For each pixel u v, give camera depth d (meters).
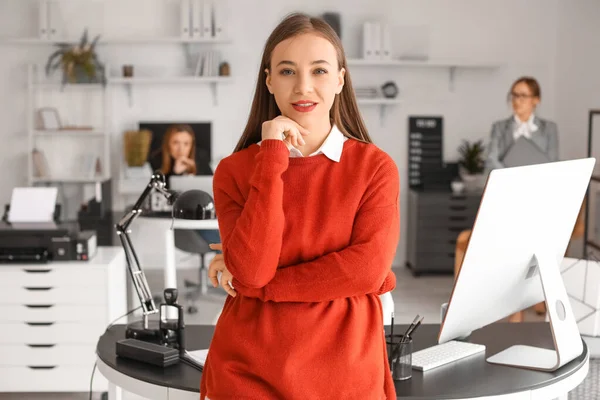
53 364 4.12
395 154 7.94
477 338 2.47
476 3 7.82
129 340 2.31
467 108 7.93
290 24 1.62
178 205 2.68
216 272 1.82
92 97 7.62
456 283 2.02
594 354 2.98
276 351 1.58
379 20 7.74
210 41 7.40
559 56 7.75
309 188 1.62
